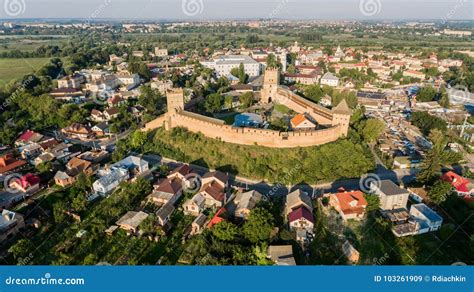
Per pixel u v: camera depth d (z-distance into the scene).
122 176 103.69
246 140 120.31
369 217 87.31
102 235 80.44
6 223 79.06
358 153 116.06
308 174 108.06
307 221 82.31
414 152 127.88
